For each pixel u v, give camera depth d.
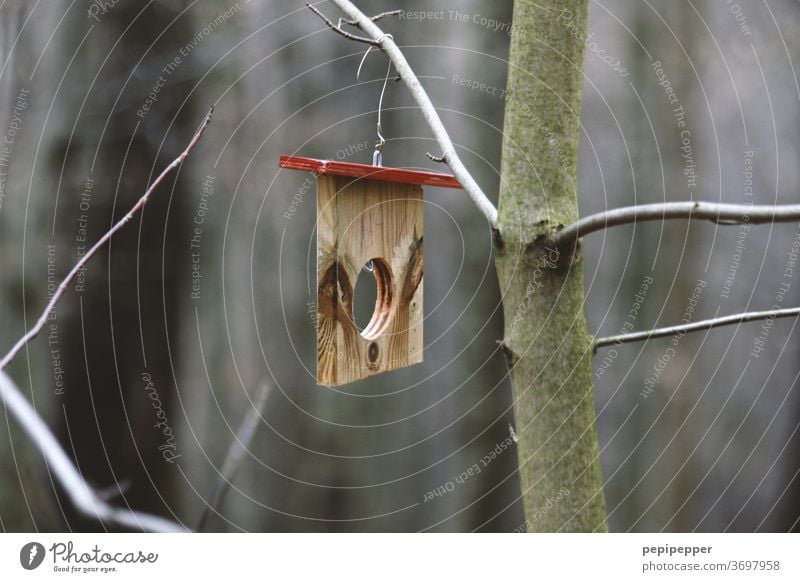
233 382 12.33
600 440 13.07
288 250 11.44
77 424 7.24
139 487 7.45
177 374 7.88
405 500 11.41
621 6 11.55
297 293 11.79
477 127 9.52
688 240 12.24
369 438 11.59
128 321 7.44
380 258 3.95
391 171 3.66
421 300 4.26
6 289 6.91
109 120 7.16
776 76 11.40
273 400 12.09
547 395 2.65
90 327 7.27
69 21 7.14
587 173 12.20
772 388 14.45
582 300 2.70
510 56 2.79
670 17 11.35
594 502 2.66
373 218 3.86
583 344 2.68
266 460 12.16
